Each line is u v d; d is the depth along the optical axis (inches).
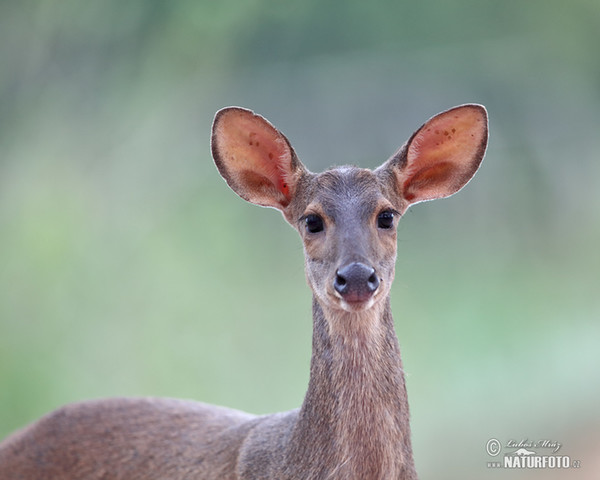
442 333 734.5
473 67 836.6
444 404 633.0
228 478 318.0
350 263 291.9
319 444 295.9
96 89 781.3
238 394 644.1
